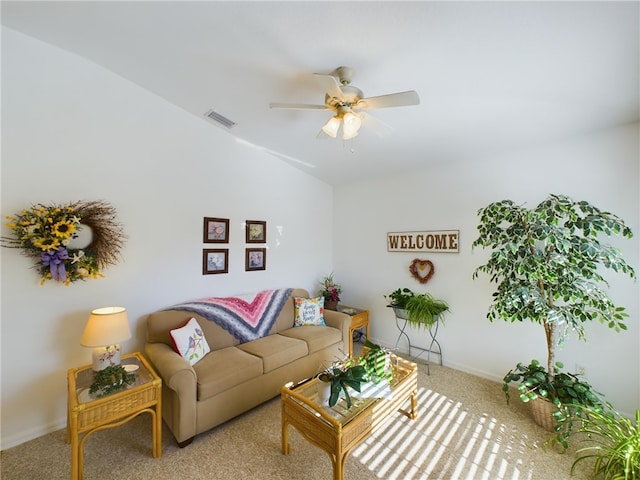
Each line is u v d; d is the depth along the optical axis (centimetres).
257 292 347
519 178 271
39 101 208
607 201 226
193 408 195
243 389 226
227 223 319
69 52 220
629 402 217
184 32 185
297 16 159
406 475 173
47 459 185
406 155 314
